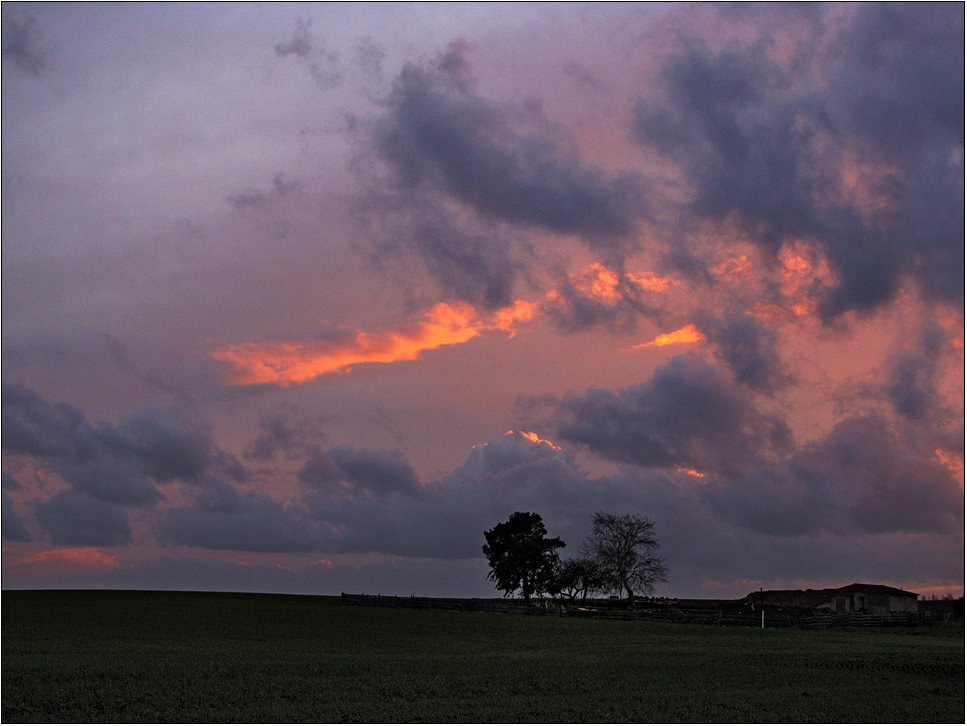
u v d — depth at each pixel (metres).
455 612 89.81
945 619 89.06
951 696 25.62
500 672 31.97
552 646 47.31
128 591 123.62
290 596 135.88
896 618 80.94
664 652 42.81
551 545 113.19
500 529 115.69
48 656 35.00
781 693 26.12
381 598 104.19
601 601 107.69
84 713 21.55
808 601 101.50
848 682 29.09
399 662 35.78
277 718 21.05
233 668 31.89
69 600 87.38
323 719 20.98
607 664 35.66
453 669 32.97
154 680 27.83
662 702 24.14
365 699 24.41
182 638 47.16
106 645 40.94
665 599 108.94
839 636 59.59
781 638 56.00
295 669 31.97
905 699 24.84
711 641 52.34
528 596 113.31
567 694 25.78
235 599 108.56
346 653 40.25
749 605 98.19
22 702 23.12
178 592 131.12
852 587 100.38
